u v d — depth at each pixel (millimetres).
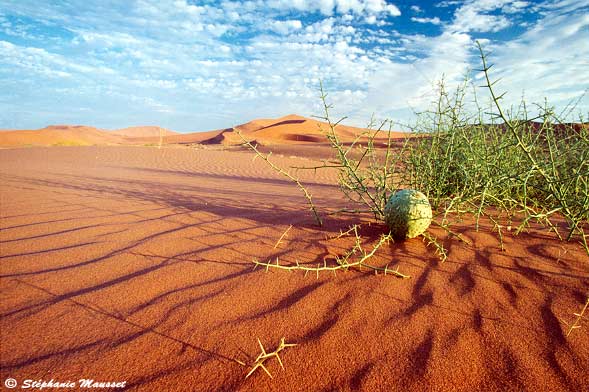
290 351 1500
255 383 1321
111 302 1883
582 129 3342
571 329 1627
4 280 2119
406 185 4031
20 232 3006
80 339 1571
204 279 2154
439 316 1760
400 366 1416
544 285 2057
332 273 2234
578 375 1357
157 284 2086
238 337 1595
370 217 3580
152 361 1438
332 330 1646
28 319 1716
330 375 1367
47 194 4688
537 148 3490
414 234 2760
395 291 2006
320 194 5375
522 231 3027
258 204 4312
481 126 3602
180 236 2945
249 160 12539
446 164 3484
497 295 1956
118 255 2518
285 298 1932
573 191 3188
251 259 2457
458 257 2479
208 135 79938
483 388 1311
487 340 1575
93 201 4289
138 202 4289
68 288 2031
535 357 1463
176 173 8492
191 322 1705
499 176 3027
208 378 1346
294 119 75250
